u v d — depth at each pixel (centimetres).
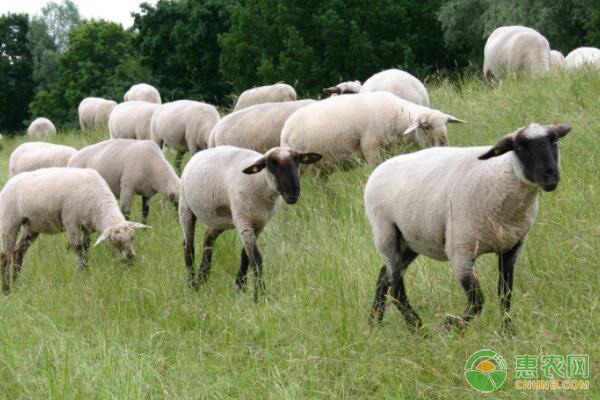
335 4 3631
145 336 732
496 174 575
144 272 918
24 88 7594
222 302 801
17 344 745
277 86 1716
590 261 654
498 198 574
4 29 7575
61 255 1063
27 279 1020
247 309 753
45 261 1055
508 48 1694
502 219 579
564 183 830
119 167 1227
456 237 594
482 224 584
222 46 4116
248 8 4012
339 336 638
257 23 3928
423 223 622
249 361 649
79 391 606
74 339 730
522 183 562
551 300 631
